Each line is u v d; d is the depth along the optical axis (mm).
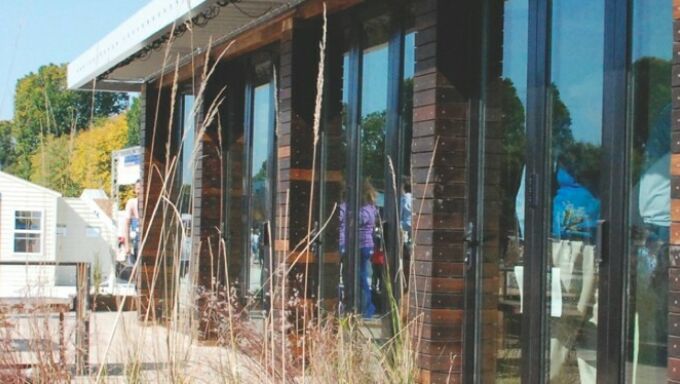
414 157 5980
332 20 7723
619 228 4746
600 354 4812
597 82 4980
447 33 5848
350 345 4340
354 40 7492
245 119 9711
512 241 5574
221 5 7508
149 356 3805
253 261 9391
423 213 5859
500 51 5723
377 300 6934
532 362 5348
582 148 5059
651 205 4586
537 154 5363
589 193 4996
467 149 5875
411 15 6707
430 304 5773
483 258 5809
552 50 5328
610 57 4832
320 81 3439
